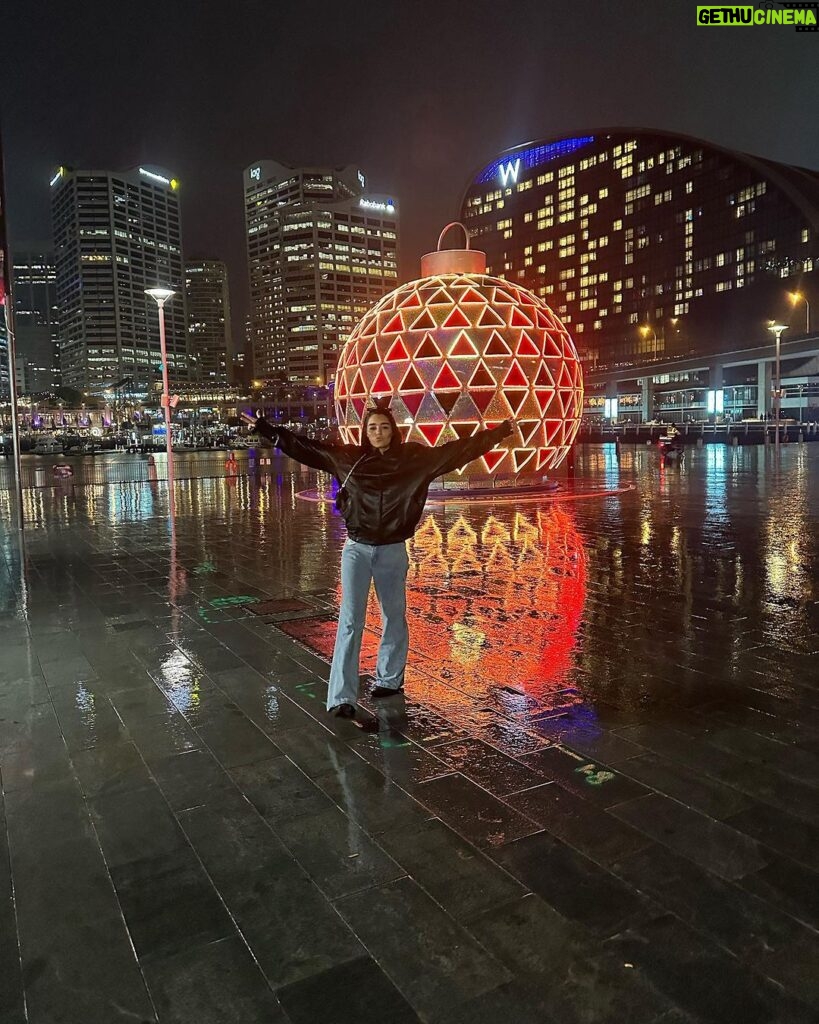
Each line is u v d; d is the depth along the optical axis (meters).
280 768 3.87
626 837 3.12
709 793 3.50
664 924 2.56
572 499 17.42
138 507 18.31
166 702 4.86
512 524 13.20
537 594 7.77
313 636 6.39
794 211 109.31
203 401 178.38
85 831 3.29
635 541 11.15
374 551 4.58
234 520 15.11
